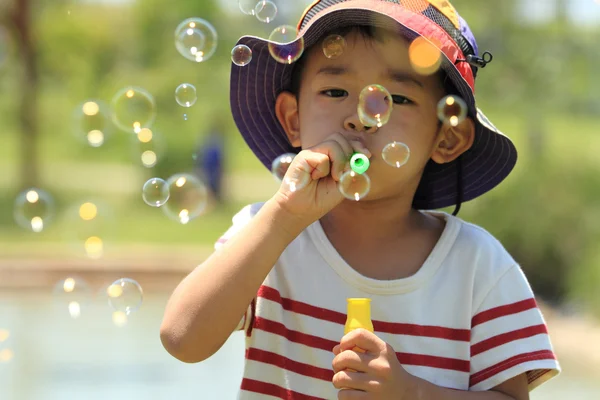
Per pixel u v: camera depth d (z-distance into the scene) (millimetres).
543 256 9312
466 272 2449
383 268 2451
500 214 9586
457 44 2500
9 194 18688
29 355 6723
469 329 2408
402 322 2377
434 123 2469
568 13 13859
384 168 2336
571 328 7863
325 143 2254
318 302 2412
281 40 2686
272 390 2377
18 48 19094
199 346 2189
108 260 11516
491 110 13242
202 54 3025
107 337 7535
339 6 2428
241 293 2188
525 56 13422
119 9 24359
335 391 2342
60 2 22891
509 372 2346
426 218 2629
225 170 19484
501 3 13695
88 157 27250
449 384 2352
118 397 5531
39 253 12023
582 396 5699
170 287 10828
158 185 2955
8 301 9469
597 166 9977
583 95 14023
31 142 19250
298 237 2498
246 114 2812
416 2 2459
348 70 2359
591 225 9297
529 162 9992
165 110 23031
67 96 26000
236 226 2502
